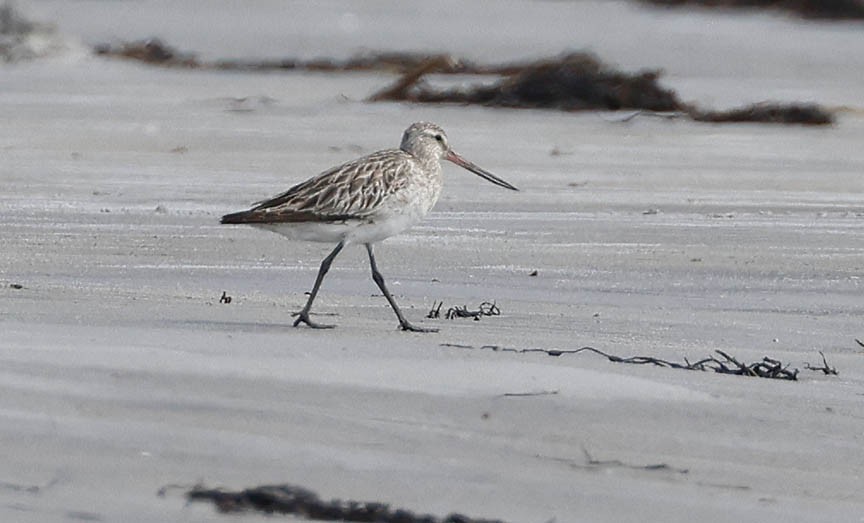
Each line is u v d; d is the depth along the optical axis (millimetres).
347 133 28000
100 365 9969
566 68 33406
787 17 68000
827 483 8695
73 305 12656
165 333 11117
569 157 25141
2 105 30641
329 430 9109
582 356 10945
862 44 53906
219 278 15031
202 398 9477
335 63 42375
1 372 9820
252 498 8148
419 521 7965
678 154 25844
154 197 20281
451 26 62000
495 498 8297
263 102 33000
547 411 9492
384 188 12578
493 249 16938
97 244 16672
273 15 65875
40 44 40531
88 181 21531
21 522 7863
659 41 54781
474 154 25219
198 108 31359
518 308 13844
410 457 8797
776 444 9250
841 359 11875
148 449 8781
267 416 9258
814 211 20266
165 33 55875
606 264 16297
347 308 13539
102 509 8039
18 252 16078
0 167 22484
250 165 23766
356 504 8109
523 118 31062
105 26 58000
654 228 18562
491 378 9938
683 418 9523
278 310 13117
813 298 14734
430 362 10242
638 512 8188
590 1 76938
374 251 16641
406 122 29984
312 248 16703
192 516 7988
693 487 8555
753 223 19125
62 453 8711
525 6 73688
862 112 32844
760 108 31188
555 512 8156
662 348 11945
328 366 10109
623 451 9023
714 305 14273
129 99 32750
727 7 70938
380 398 9570
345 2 74500
